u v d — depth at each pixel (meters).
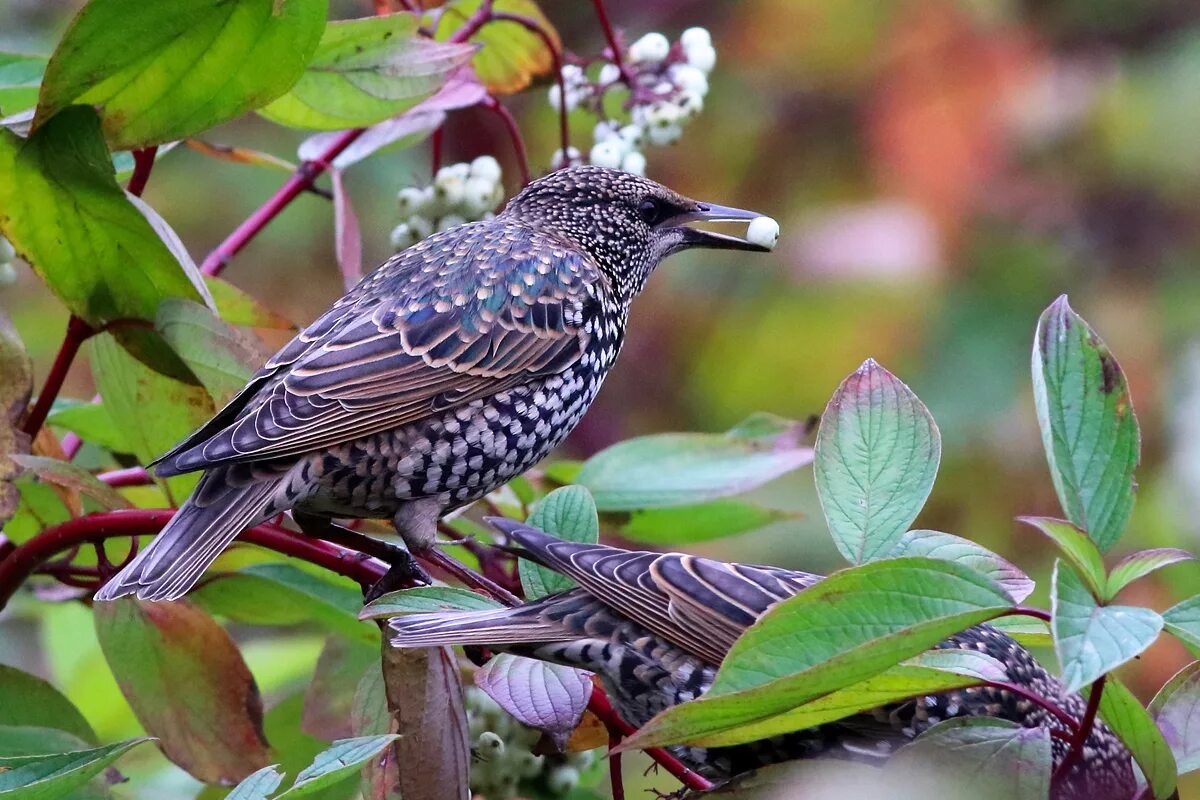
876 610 4.83
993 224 13.97
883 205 14.09
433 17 9.02
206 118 7.10
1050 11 14.48
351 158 8.91
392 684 6.23
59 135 6.93
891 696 5.18
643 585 6.22
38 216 7.12
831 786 5.39
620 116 9.86
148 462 7.86
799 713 5.19
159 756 9.82
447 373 7.95
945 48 14.24
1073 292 13.78
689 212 9.52
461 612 6.20
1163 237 13.87
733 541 12.92
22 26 12.71
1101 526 5.14
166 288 7.35
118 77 6.86
